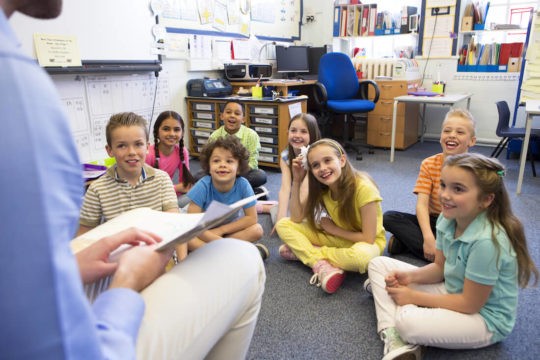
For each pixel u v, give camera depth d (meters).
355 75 4.31
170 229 0.78
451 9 4.38
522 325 1.37
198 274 0.66
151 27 3.14
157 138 2.26
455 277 1.23
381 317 1.30
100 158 2.92
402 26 4.66
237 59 4.28
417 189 1.86
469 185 1.12
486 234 1.11
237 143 1.80
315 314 1.46
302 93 4.86
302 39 5.33
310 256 1.75
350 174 1.67
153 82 3.37
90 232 0.81
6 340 0.31
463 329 1.15
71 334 0.34
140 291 0.63
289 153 2.23
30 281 0.31
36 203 0.31
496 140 4.49
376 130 4.45
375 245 1.69
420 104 4.81
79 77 2.70
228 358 0.78
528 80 3.64
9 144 0.30
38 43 2.34
